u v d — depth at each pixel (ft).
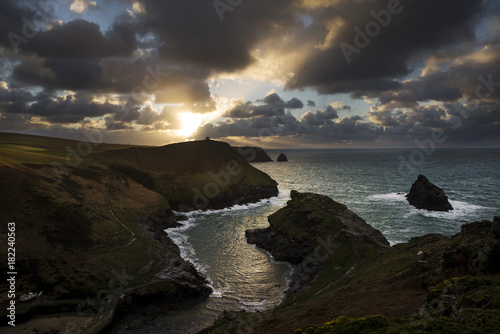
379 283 138.92
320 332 73.51
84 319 161.48
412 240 213.05
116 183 393.70
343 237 250.78
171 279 198.29
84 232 241.55
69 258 207.72
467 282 77.56
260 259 261.03
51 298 175.83
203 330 139.74
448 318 63.82
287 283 215.51
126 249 237.86
